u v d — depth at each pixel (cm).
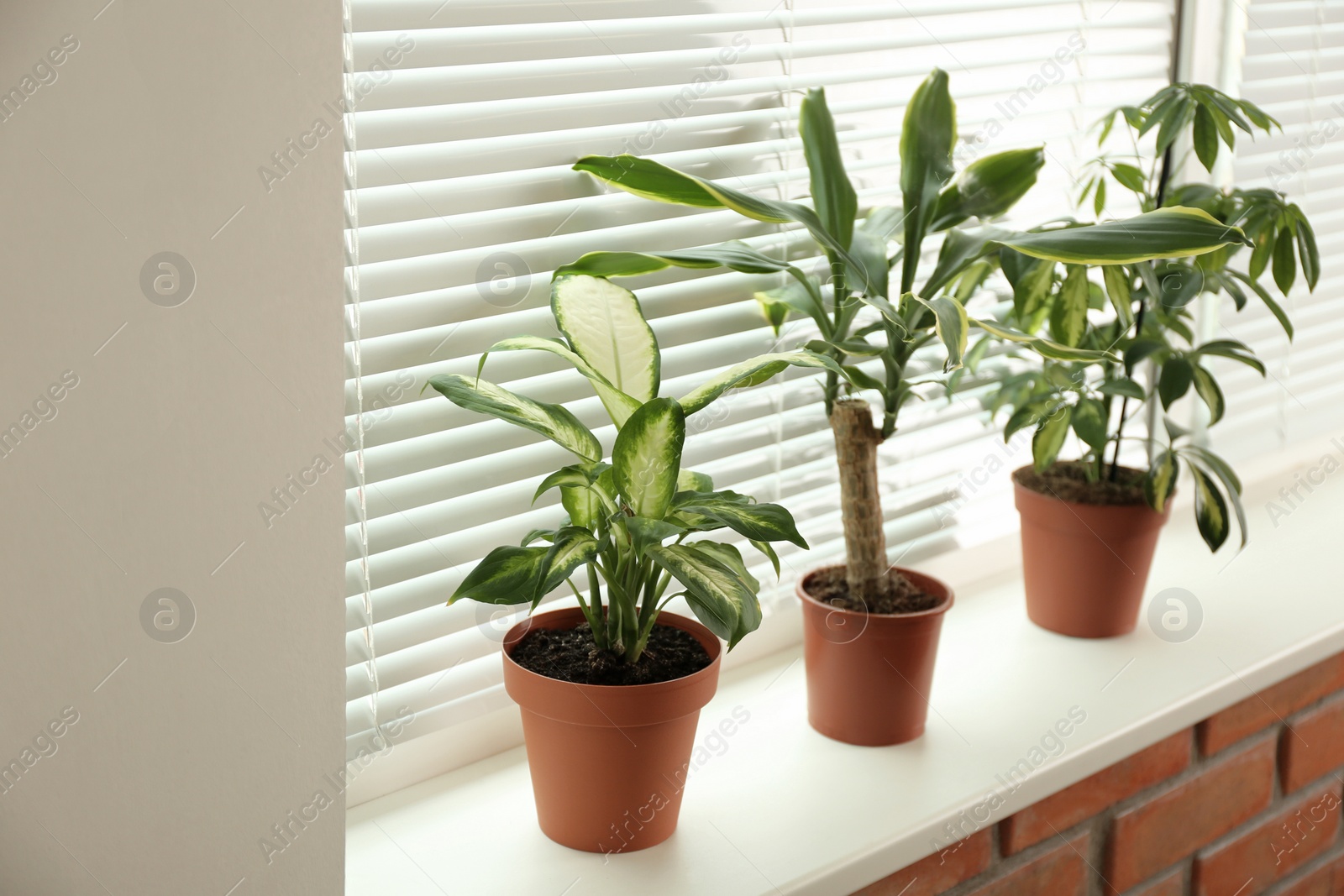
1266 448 183
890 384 109
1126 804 123
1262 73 160
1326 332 189
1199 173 158
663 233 110
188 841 71
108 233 63
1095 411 124
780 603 133
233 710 72
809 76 117
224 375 68
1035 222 144
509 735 115
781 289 114
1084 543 131
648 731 90
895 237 119
